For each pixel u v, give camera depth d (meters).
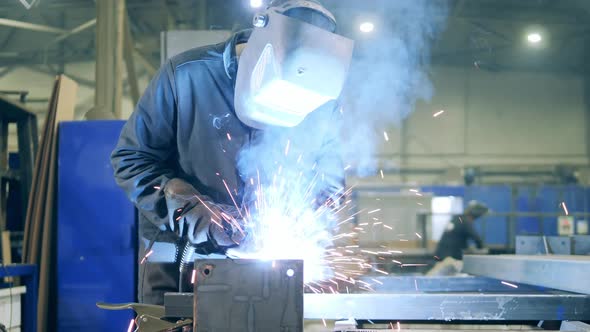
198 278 1.14
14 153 4.02
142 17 9.05
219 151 1.66
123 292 3.10
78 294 3.12
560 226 8.12
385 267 6.02
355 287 1.92
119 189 3.15
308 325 1.73
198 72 1.63
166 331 1.27
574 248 2.30
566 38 10.11
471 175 9.55
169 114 1.67
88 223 3.15
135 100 5.40
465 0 8.60
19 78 9.88
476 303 1.38
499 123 11.62
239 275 1.14
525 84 11.66
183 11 8.88
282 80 1.28
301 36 1.27
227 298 1.14
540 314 1.37
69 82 3.49
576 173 10.73
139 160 1.66
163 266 1.71
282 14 1.35
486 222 8.76
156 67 9.47
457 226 6.48
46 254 3.16
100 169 3.17
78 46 9.73
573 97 11.75
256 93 1.39
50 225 3.20
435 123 11.43
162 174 1.64
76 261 3.13
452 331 1.28
